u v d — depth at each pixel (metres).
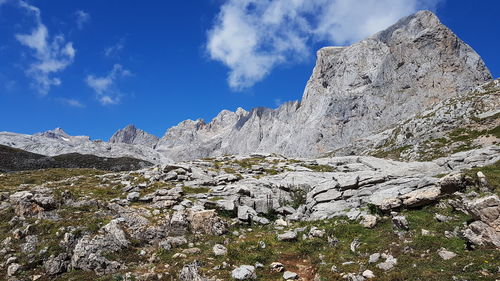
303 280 18.11
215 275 18.33
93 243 22.12
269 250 21.92
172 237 24.33
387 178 30.45
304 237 24.08
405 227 20.70
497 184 22.75
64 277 20.36
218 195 33.25
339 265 18.55
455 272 15.12
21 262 21.11
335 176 32.94
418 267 16.34
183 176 38.38
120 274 19.89
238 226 28.34
